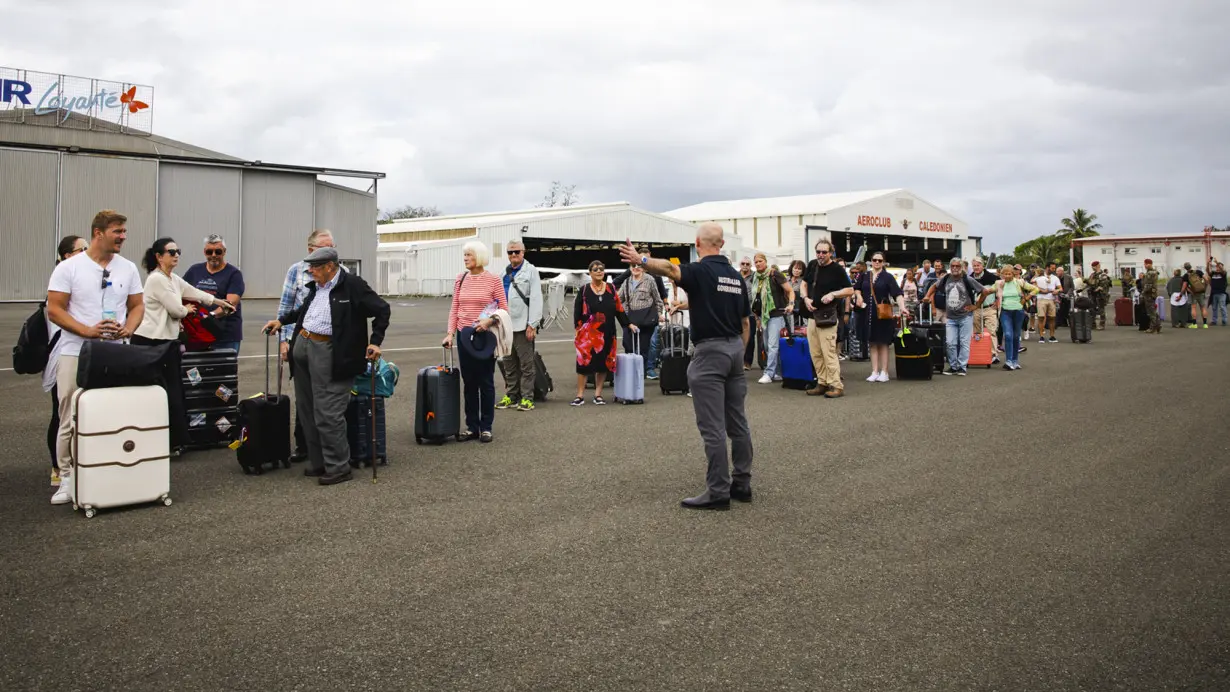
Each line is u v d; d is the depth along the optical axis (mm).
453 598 4227
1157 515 5742
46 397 10469
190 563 4707
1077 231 104562
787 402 10812
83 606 4090
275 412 6906
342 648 3652
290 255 37812
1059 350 18422
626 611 4082
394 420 9352
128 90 35969
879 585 4449
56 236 32281
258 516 5637
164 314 7098
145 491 5793
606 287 10516
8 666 3453
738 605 4168
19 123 33062
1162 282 51094
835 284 11078
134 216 33719
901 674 3457
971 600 4250
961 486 6523
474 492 6289
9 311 26844
